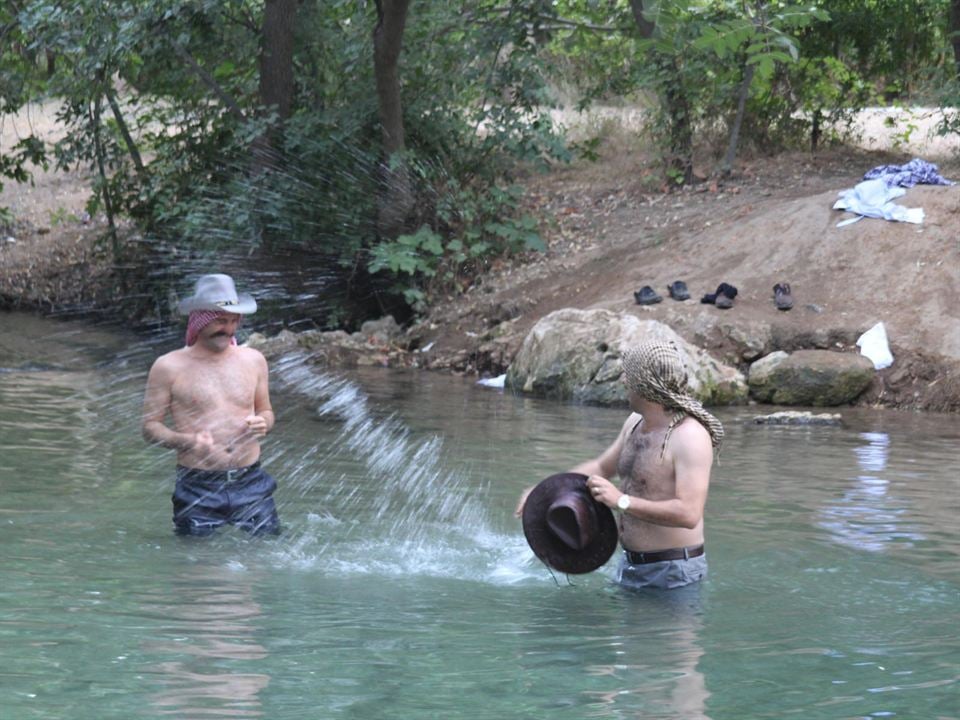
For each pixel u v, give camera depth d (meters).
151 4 16.75
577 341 12.80
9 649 4.36
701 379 12.27
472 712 3.84
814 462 8.91
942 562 6.03
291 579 5.57
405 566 5.87
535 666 4.32
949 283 13.51
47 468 7.98
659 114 19.16
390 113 17.03
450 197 17.36
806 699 4.01
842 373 12.34
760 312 13.66
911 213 14.56
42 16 17.02
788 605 5.24
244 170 18.14
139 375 13.32
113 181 19.52
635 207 18.20
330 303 17.53
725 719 3.81
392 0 15.93
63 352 15.41
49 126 24.75
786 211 15.38
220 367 6.67
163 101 21.08
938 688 4.13
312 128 17.23
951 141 20.17
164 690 3.99
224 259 17.78
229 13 17.75
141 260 19.31
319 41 17.97
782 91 19.27
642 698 4.00
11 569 5.52
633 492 5.59
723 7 10.82
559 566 5.42
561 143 18.20
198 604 5.07
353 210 17.23
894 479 8.25
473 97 18.52
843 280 13.95
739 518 6.99
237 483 6.55
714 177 18.69
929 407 12.21
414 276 17.12
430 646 4.55
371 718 3.77
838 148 19.72
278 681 4.11
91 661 4.26
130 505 7.00
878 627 4.91
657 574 5.53
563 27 18.86
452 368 14.80
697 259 15.18
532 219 17.44
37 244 21.30
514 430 10.21
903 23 19.09
